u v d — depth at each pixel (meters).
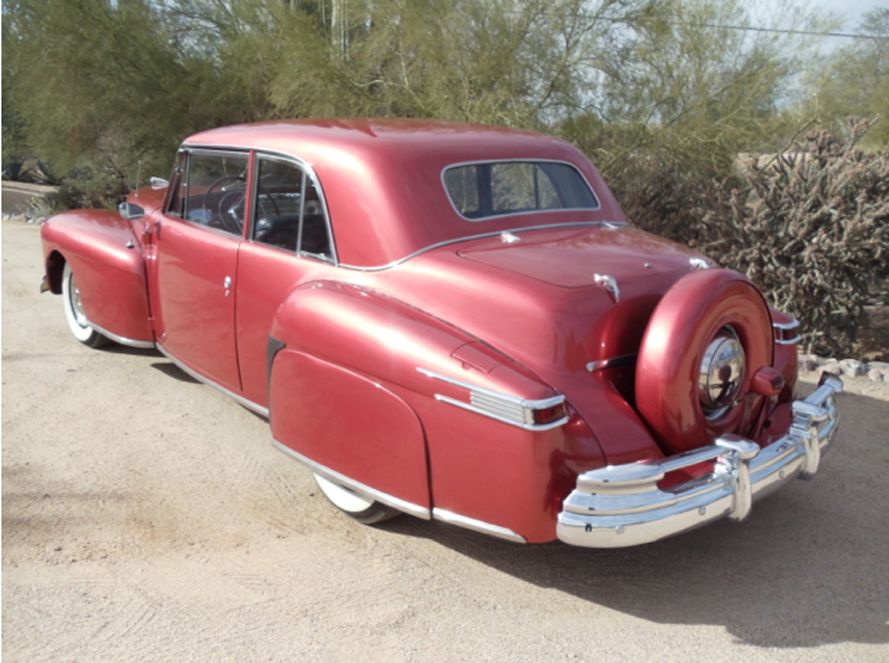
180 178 5.00
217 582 3.46
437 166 3.86
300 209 4.01
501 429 2.96
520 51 9.43
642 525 2.93
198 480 4.36
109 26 11.92
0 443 4.76
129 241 5.45
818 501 4.18
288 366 3.68
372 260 3.67
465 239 3.75
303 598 3.36
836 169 6.63
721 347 3.24
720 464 3.15
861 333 7.72
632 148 9.24
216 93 12.00
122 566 3.57
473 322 3.29
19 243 11.46
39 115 13.31
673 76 9.40
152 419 5.12
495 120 9.21
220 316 4.52
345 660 2.99
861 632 3.16
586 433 3.02
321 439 3.59
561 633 3.14
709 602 3.35
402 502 3.32
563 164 4.43
